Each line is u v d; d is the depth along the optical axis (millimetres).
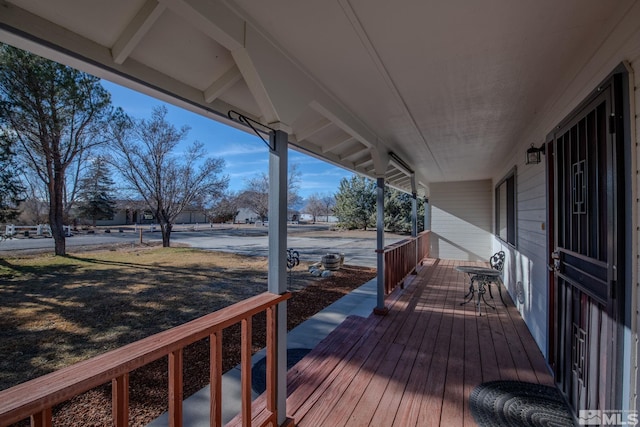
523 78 2189
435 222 8750
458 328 3447
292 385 2303
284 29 1597
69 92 8805
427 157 5094
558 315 2244
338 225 24750
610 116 1443
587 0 1365
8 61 7676
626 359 1343
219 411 1380
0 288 6277
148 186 11789
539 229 2996
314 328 3721
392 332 3334
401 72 2080
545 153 2721
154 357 1064
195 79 1751
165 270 8289
